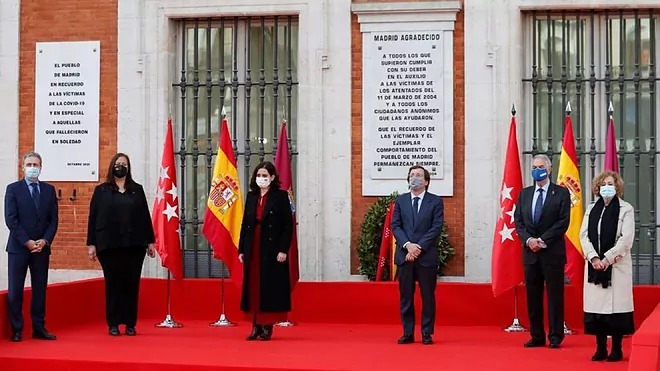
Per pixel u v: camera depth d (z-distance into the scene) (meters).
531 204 11.00
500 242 12.09
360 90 14.04
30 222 11.43
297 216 14.20
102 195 11.88
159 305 13.64
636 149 13.70
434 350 10.77
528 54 13.95
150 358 10.09
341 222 14.00
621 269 10.02
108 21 14.69
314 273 14.02
